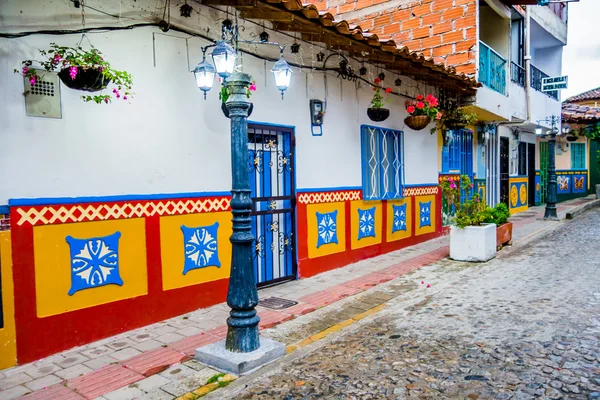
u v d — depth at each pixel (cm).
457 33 1017
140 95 506
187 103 554
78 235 455
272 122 661
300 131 711
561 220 1367
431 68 817
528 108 1339
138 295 507
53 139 437
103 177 475
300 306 592
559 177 2025
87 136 462
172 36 536
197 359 431
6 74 406
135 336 487
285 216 704
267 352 424
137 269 506
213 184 585
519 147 1700
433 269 782
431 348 447
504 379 373
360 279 720
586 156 2130
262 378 396
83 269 460
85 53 421
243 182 419
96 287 471
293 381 390
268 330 512
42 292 430
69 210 448
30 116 421
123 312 494
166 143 532
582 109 1922
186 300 555
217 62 437
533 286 655
